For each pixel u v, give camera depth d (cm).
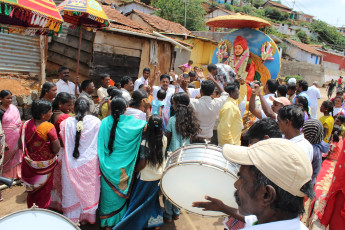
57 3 790
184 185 240
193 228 382
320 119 555
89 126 336
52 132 325
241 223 223
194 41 1321
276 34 4509
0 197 412
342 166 248
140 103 388
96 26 620
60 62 898
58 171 361
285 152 107
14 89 655
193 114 385
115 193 339
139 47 891
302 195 107
